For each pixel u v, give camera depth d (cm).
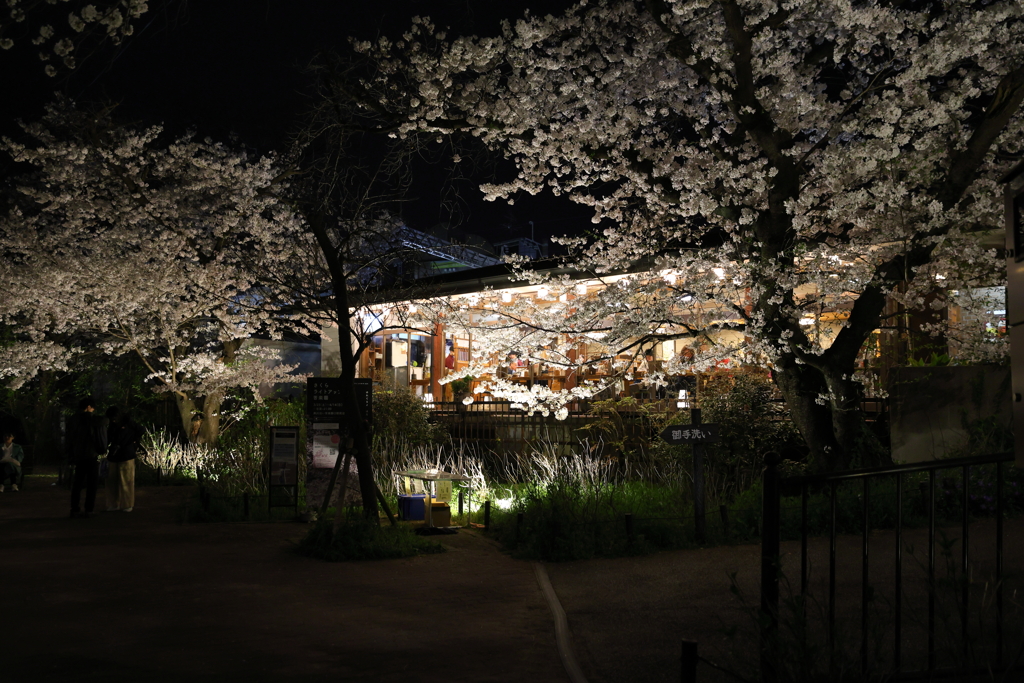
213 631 545
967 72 1036
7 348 1902
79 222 1753
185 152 1767
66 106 1722
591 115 1137
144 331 1981
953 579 385
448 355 2162
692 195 1100
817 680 376
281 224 1789
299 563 796
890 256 1127
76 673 452
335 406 1114
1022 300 341
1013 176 349
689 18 1107
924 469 388
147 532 997
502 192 1221
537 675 453
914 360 1288
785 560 739
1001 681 359
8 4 665
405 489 1181
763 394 1270
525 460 1462
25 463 2081
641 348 1270
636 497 1088
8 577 720
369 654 493
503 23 1095
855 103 1094
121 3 703
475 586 696
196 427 1952
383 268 1186
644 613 588
